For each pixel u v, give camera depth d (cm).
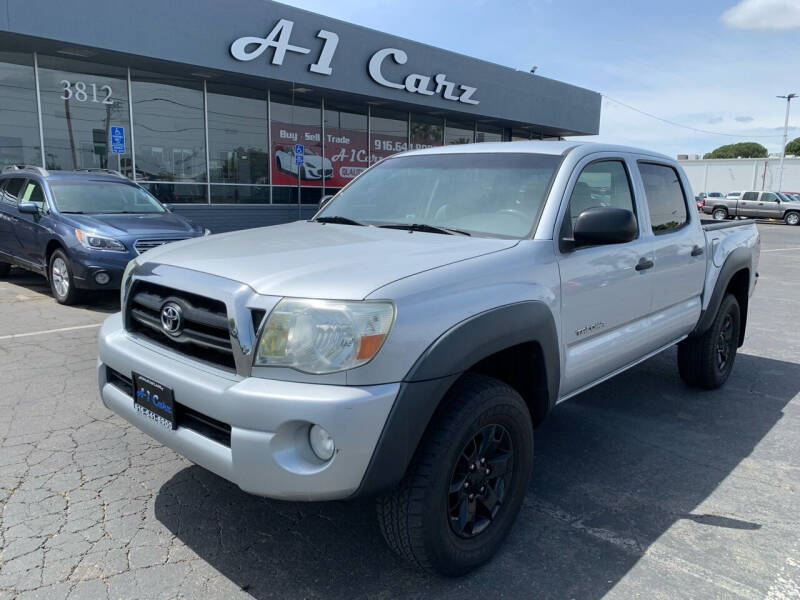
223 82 1549
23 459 348
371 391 213
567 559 270
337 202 397
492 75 2023
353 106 1858
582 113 2464
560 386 306
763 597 246
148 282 272
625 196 373
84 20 1186
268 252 271
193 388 232
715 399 486
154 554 265
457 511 249
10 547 267
